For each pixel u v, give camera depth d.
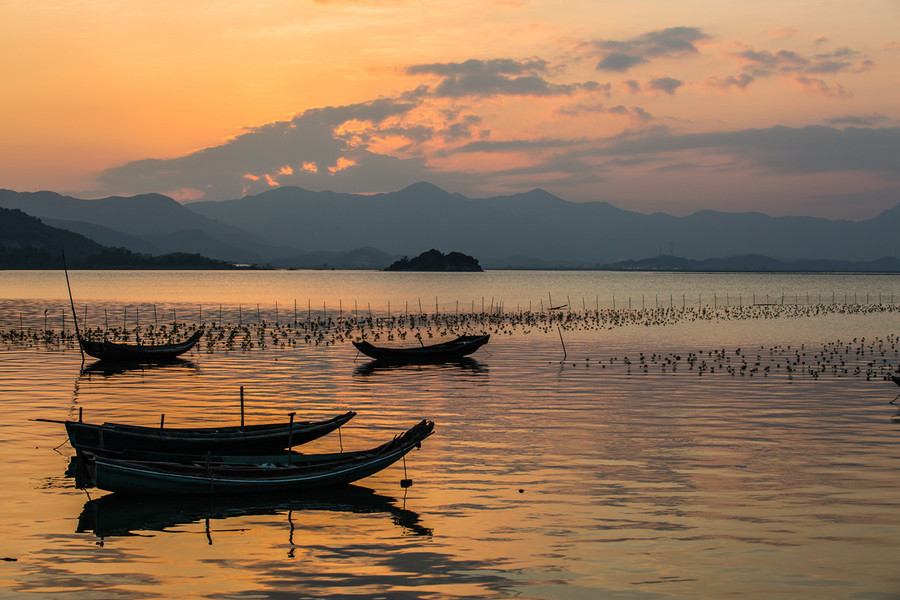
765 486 27.14
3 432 34.62
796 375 54.12
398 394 46.09
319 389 48.00
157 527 23.58
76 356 64.25
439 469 29.36
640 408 41.38
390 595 19.02
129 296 163.62
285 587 19.47
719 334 86.56
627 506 25.12
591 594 19.12
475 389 48.06
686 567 20.62
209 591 19.23
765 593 19.23
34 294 167.88
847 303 152.12
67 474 28.39
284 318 111.31
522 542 22.27
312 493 26.62
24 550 21.73
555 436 34.62
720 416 39.19
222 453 29.73
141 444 28.34
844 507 25.02
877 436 34.59
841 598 18.98
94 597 18.89
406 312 122.56
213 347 72.25
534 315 114.06
